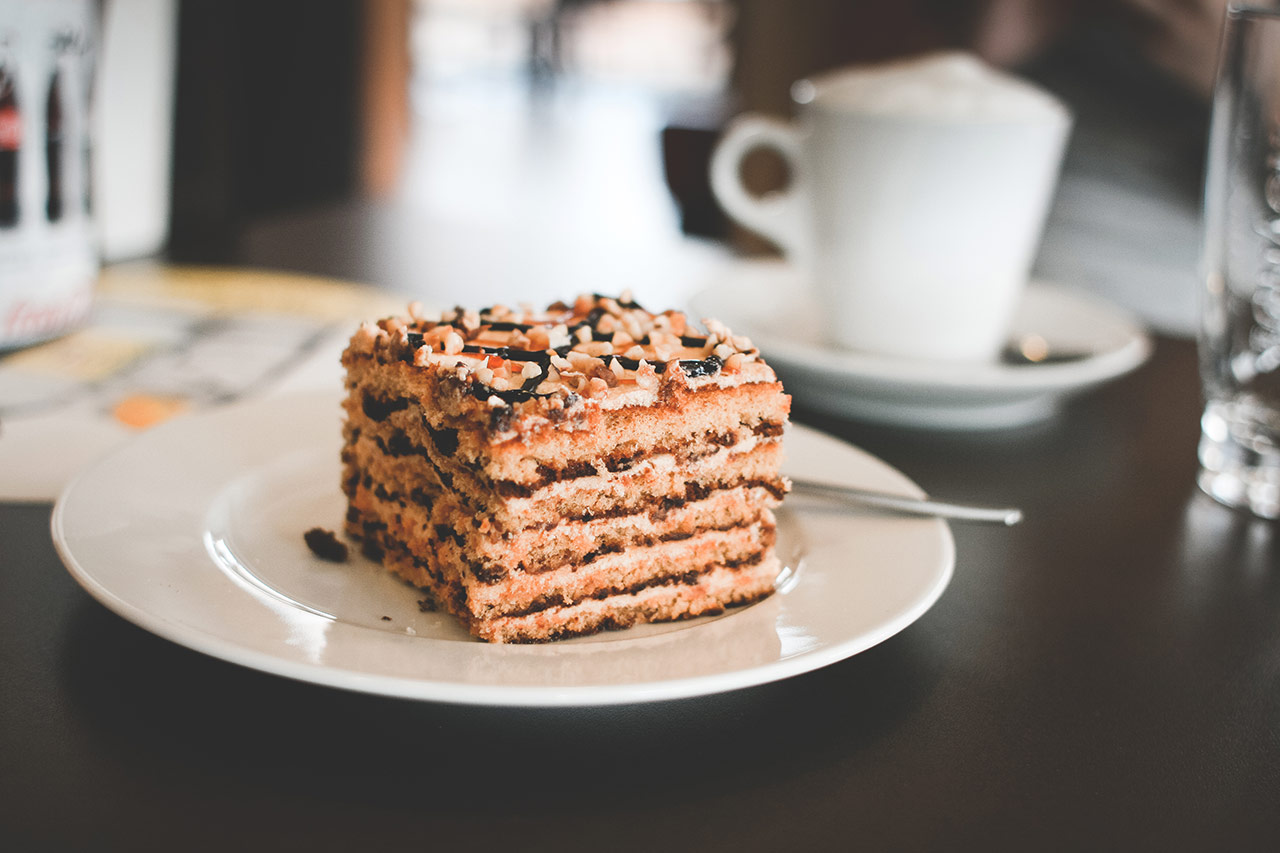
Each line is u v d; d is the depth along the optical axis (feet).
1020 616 1.28
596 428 1.24
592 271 2.19
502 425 1.21
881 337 1.75
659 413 1.27
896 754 1.10
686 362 1.30
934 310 1.72
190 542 1.24
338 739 1.08
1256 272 1.48
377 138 4.65
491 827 1.02
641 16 14.08
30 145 1.59
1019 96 1.69
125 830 1.00
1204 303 1.55
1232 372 1.53
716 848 1.01
